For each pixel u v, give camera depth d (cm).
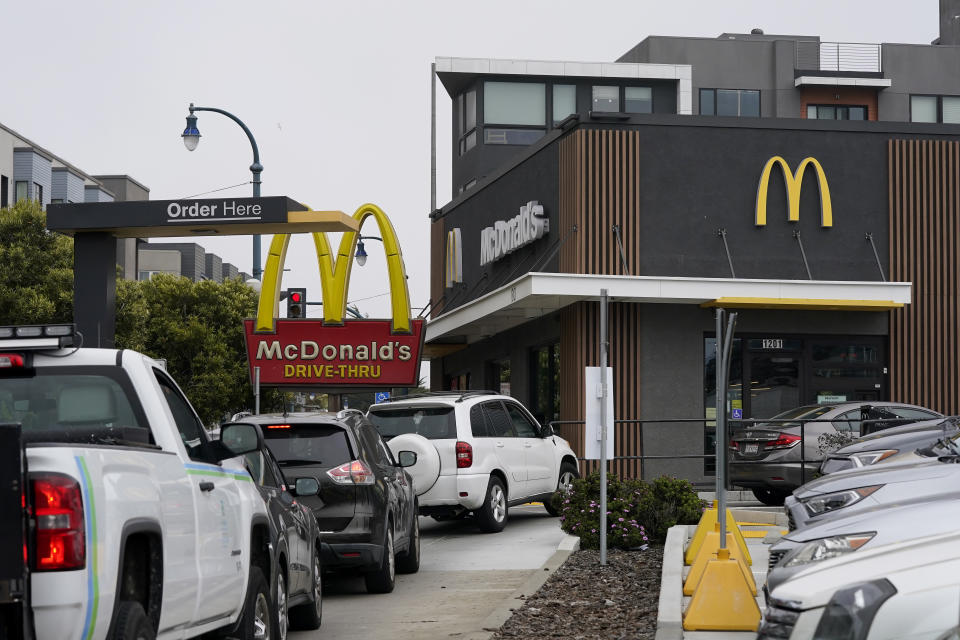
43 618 468
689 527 1452
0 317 3416
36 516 470
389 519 1238
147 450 580
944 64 4744
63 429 626
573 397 2444
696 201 2484
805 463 1870
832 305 2386
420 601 1177
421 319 2730
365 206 2759
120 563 510
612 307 2438
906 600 494
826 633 506
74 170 5994
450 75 4178
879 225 2519
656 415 2438
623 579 1210
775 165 2509
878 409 1916
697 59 4681
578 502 1534
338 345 2739
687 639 877
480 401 1798
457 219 3431
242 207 1772
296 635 1000
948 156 2536
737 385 2462
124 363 644
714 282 2352
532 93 4188
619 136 2475
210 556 655
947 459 960
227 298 4453
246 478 776
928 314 2509
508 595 1191
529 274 2294
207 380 4338
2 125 5116
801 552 717
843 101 4716
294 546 921
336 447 1198
